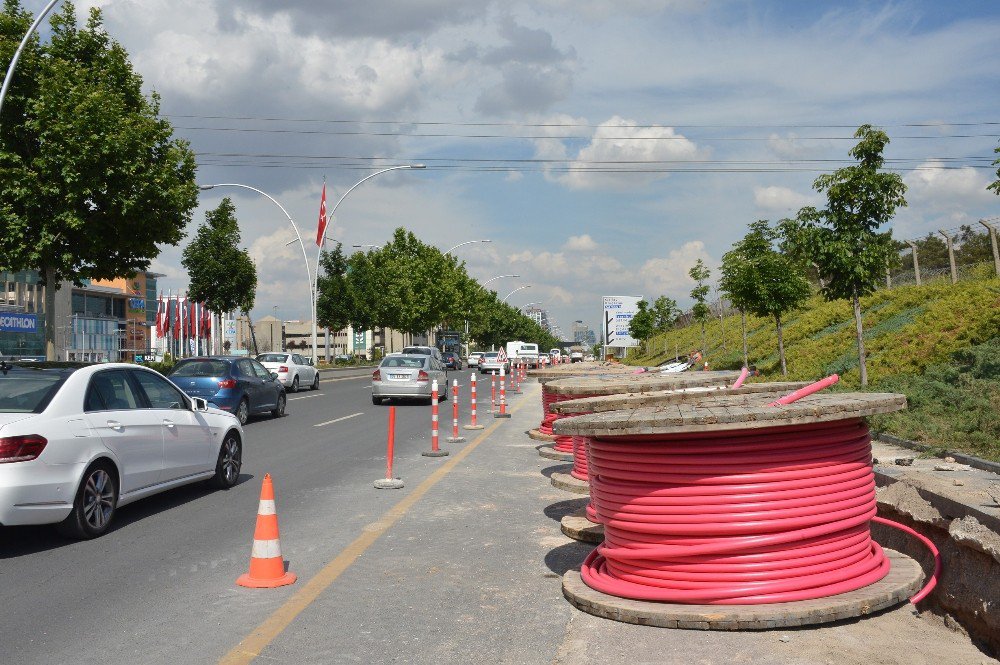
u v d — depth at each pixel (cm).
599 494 571
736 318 5119
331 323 6197
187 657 475
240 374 1934
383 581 633
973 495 623
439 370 2828
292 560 698
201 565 686
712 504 518
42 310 5356
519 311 16025
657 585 540
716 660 445
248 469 1234
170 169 2334
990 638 488
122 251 2377
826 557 523
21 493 702
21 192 2095
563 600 581
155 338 5969
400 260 7481
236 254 4344
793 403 553
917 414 1179
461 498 981
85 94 2167
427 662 465
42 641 504
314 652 482
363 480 1122
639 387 983
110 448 805
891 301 2817
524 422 2016
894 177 1725
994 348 1508
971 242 3500
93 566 684
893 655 453
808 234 1764
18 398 761
